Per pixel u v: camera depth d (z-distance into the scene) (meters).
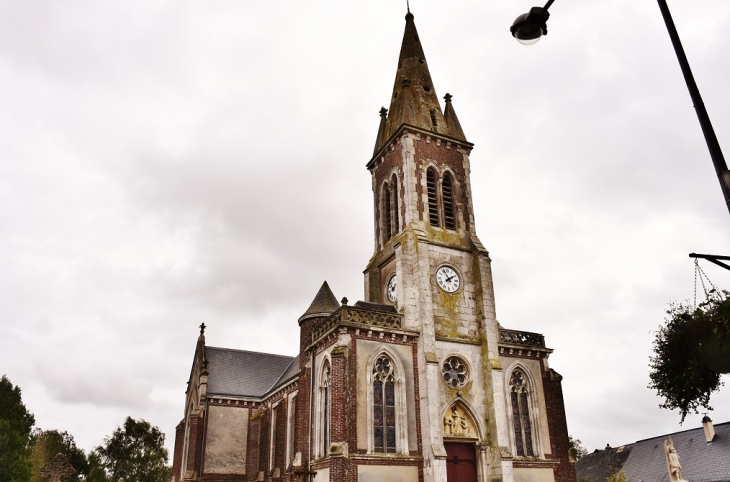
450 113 43.12
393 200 40.34
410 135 39.78
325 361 33.81
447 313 35.41
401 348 32.97
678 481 32.59
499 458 31.92
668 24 9.66
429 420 30.98
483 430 33.22
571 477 34.75
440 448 30.50
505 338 36.56
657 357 10.61
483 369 34.81
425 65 45.38
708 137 8.90
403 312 34.62
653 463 54.72
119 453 82.00
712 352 9.57
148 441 83.88
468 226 39.28
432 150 40.38
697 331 9.73
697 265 10.19
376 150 44.03
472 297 36.91
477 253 37.66
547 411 35.88
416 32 47.12
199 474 46.12
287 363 56.94
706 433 50.25
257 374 54.00
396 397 31.83
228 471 47.47
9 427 61.47
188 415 53.03
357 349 31.62
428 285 34.88
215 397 49.38
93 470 85.44
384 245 40.41
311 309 44.19
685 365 10.05
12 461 58.72
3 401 68.19
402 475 29.94
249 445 48.22
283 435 43.56
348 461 28.70
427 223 37.69
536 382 36.25
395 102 43.62
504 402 33.97
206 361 51.47
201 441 47.22
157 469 82.81
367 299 39.62
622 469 57.66
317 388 34.09
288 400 44.50
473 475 32.56
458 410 33.47
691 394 10.35
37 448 82.19
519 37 11.27
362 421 30.28
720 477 45.53
